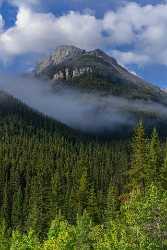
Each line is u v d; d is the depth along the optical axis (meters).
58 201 126.62
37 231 108.88
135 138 90.69
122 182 130.00
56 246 59.56
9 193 161.25
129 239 35.62
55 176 151.12
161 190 40.94
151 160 87.00
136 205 36.53
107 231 53.56
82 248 56.75
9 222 138.12
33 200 135.12
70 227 73.38
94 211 104.50
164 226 34.72
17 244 69.62
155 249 34.06
